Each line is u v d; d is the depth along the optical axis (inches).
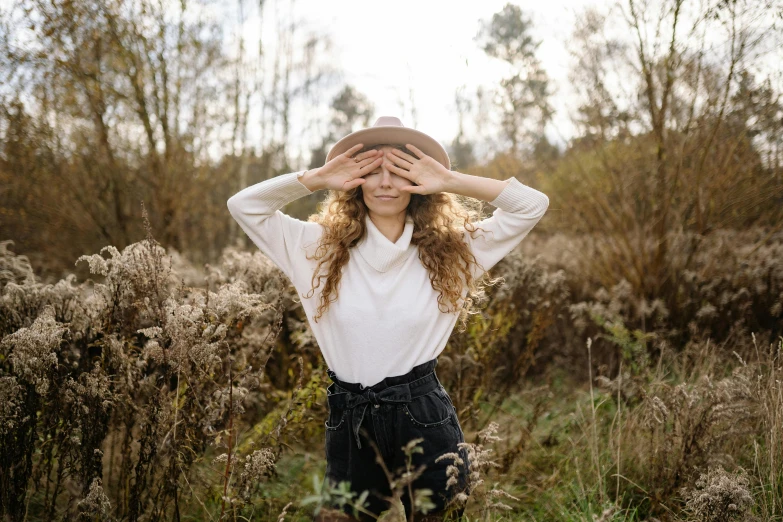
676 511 92.8
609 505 91.4
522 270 141.0
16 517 83.3
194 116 258.2
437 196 80.1
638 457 108.5
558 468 110.7
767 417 97.5
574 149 203.0
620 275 180.1
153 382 87.7
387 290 73.0
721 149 170.1
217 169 296.2
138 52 226.1
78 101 219.1
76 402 82.3
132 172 244.7
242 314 91.1
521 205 76.6
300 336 115.6
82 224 228.5
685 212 177.3
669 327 161.9
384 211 75.2
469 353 122.6
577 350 171.3
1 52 192.7
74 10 199.6
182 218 251.3
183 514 95.3
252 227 75.8
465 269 77.7
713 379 121.7
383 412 70.7
